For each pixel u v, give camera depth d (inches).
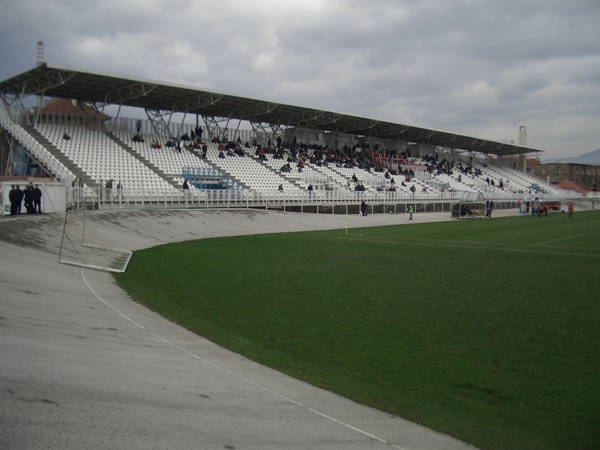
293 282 652.1
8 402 212.1
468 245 1117.7
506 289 614.5
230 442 214.4
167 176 1784.0
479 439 249.8
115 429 207.6
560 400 297.4
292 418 254.1
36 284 501.0
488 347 393.7
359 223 1861.5
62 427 199.9
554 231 1498.5
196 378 298.2
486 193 2977.4
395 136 3201.3
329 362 358.3
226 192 1749.5
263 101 2068.2
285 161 2415.1
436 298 563.5
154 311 487.5
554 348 391.5
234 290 596.1
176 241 1140.5
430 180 3016.7
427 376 333.1
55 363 276.7
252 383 304.0
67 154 1609.3
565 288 621.3
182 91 1836.9
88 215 1146.7
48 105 2156.7
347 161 2751.0
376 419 266.1
